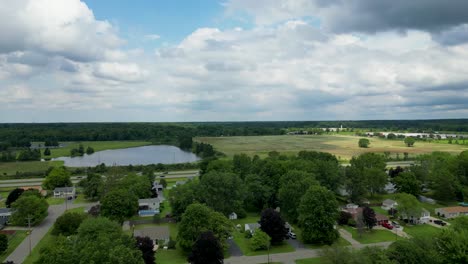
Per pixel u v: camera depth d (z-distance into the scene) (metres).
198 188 109.19
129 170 195.88
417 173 146.00
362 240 88.88
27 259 77.44
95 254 51.00
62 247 57.91
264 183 123.81
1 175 186.25
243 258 78.44
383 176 131.50
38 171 196.88
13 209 110.50
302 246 85.69
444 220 106.31
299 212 91.00
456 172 139.00
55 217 111.19
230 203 108.38
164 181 159.62
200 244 69.44
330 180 125.94
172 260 77.81
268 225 86.19
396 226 99.44
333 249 66.81
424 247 63.62
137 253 56.84
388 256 61.38
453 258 59.28
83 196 141.62
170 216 111.94
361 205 120.94
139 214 115.38
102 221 70.56
